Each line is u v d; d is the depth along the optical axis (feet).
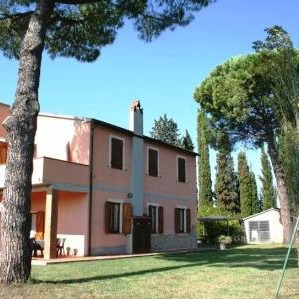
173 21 44.65
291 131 33.19
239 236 112.16
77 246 62.75
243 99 85.25
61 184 58.75
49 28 46.32
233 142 97.96
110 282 33.63
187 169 88.74
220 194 159.84
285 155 33.19
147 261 53.62
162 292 29.27
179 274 39.22
